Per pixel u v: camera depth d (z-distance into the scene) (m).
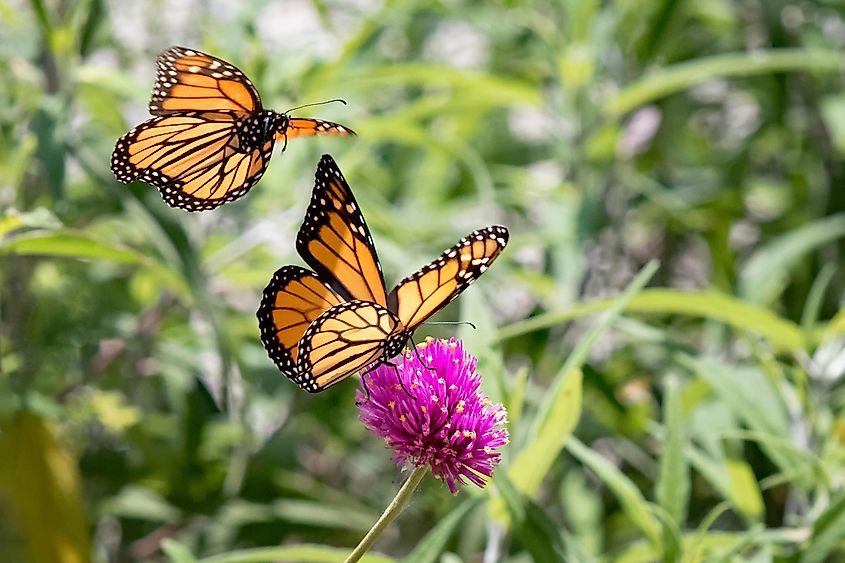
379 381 0.87
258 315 0.88
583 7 1.18
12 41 1.06
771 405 1.04
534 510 0.94
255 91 0.92
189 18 1.18
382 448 1.31
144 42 1.17
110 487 1.17
